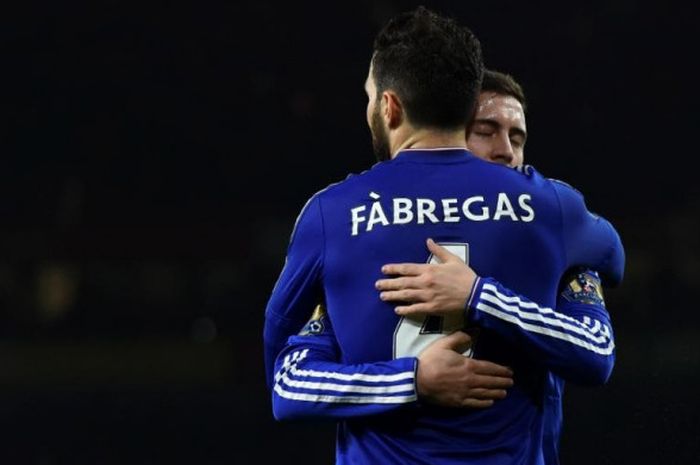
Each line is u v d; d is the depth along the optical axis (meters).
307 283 7.86
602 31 43.97
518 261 7.67
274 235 44.16
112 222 44.53
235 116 44.66
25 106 45.06
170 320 42.50
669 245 42.00
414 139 7.92
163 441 24.11
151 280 43.78
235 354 39.53
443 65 7.80
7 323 42.38
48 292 43.38
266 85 44.44
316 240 7.80
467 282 7.43
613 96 44.00
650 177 44.12
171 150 44.97
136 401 28.56
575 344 7.51
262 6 44.06
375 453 7.64
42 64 45.03
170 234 44.31
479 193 7.73
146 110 45.03
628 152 44.16
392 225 7.65
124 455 23.34
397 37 7.93
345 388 7.45
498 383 7.51
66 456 23.36
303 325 8.05
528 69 43.91
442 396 7.40
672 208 43.78
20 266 43.81
